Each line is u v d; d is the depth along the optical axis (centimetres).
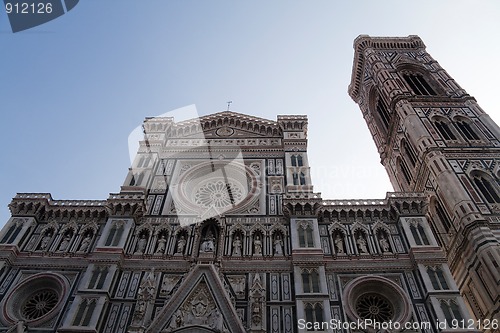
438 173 4762
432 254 3662
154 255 3834
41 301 3616
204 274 3591
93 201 4425
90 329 3159
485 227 4006
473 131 5475
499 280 3597
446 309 3253
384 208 4178
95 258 3712
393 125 6203
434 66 6919
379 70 6919
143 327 3222
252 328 3195
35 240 4044
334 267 3691
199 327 3206
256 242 3941
